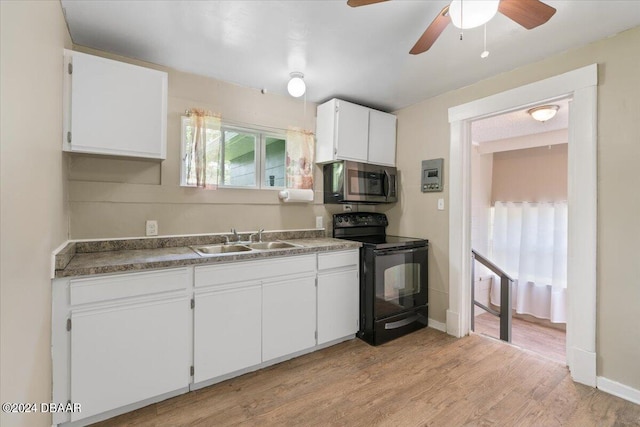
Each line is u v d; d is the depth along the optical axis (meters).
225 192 2.65
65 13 1.70
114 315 1.67
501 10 1.34
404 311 2.83
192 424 1.66
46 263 1.40
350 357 2.40
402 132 3.32
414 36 1.93
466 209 2.82
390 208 3.45
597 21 1.77
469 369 2.22
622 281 1.89
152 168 2.33
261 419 1.70
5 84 0.88
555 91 2.16
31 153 1.14
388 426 1.64
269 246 2.71
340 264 2.63
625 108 1.88
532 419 1.70
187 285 1.89
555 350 3.34
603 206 1.96
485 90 2.58
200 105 2.51
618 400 1.86
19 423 1.02
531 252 4.31
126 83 1.92
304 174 3.01
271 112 2.89
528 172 4.36
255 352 2.15
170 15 1.73
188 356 1.90
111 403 1.66
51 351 1.51
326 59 2.24
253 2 1.62
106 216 2.16
